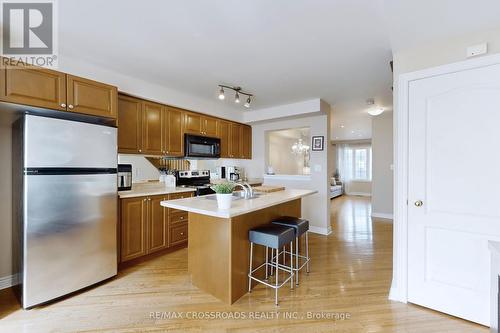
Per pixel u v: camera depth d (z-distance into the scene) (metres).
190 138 3.74
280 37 2.09
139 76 2.98
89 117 2.41
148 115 3.25
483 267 1.75
